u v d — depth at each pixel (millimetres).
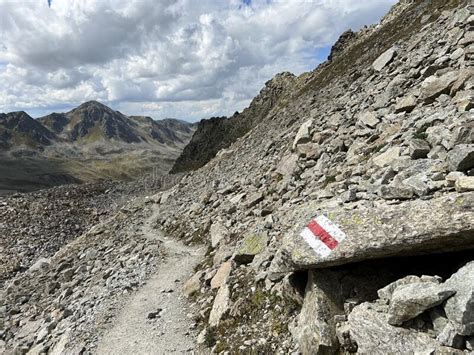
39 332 18781
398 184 10438
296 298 11117
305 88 71250
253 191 27094
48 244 46719
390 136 16938
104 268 26234
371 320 7930
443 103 16422
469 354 6359
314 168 21547
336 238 9492
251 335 11758
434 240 8031
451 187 9219
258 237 16641
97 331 16000
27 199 71938
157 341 14086
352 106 27531
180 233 29984
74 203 70625
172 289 18688
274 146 36281
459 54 20422
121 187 93500
